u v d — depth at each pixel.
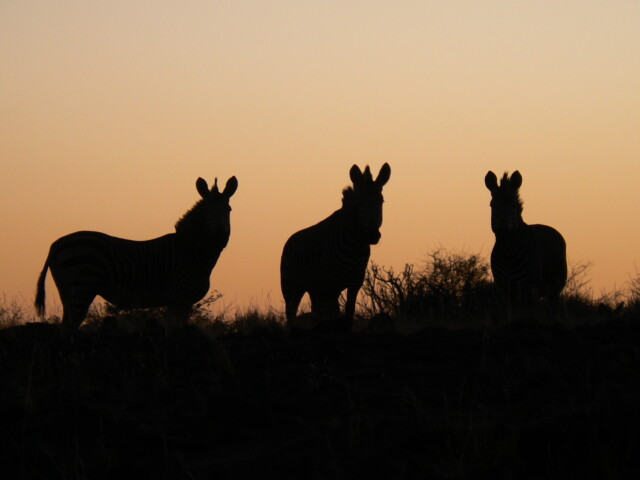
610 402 16.17
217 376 19.28
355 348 21.27
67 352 20.97
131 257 33.69
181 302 34.28
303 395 18.03
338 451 15.33
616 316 28.98
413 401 17.12
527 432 15.09
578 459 14.53
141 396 18.38
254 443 16.05
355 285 36.31
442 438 15.23
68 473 15.06
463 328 26.95
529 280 36.97
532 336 21.47
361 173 36.16
